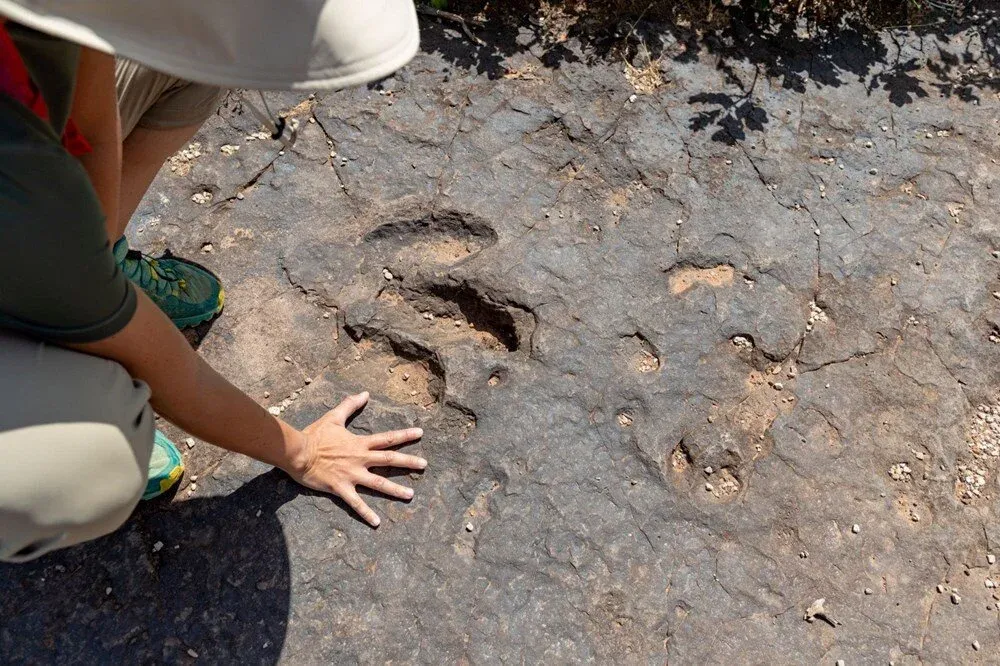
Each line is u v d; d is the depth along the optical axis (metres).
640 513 1.82
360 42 0.89
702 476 1.90
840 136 2.44
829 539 1.83
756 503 1.86
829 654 1.71
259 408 1.50
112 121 1.27
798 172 2.35
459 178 2.29
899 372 2.05
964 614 1.77
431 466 1.85
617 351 2.02
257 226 2.19
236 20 0.82
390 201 2.24
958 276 2.21
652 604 1.73
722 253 2.19
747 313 2.10
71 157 0.89
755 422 1.97
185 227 2.18
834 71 2.57
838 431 1.96
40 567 1.71
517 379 1.96
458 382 1.95
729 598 1.75
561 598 1.73
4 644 1.64
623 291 2.11
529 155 2.35
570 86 2.47
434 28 2.57
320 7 0.85
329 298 2.09
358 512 1.77
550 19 2.61
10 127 0.81
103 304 1.01
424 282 2.12
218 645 1.66
